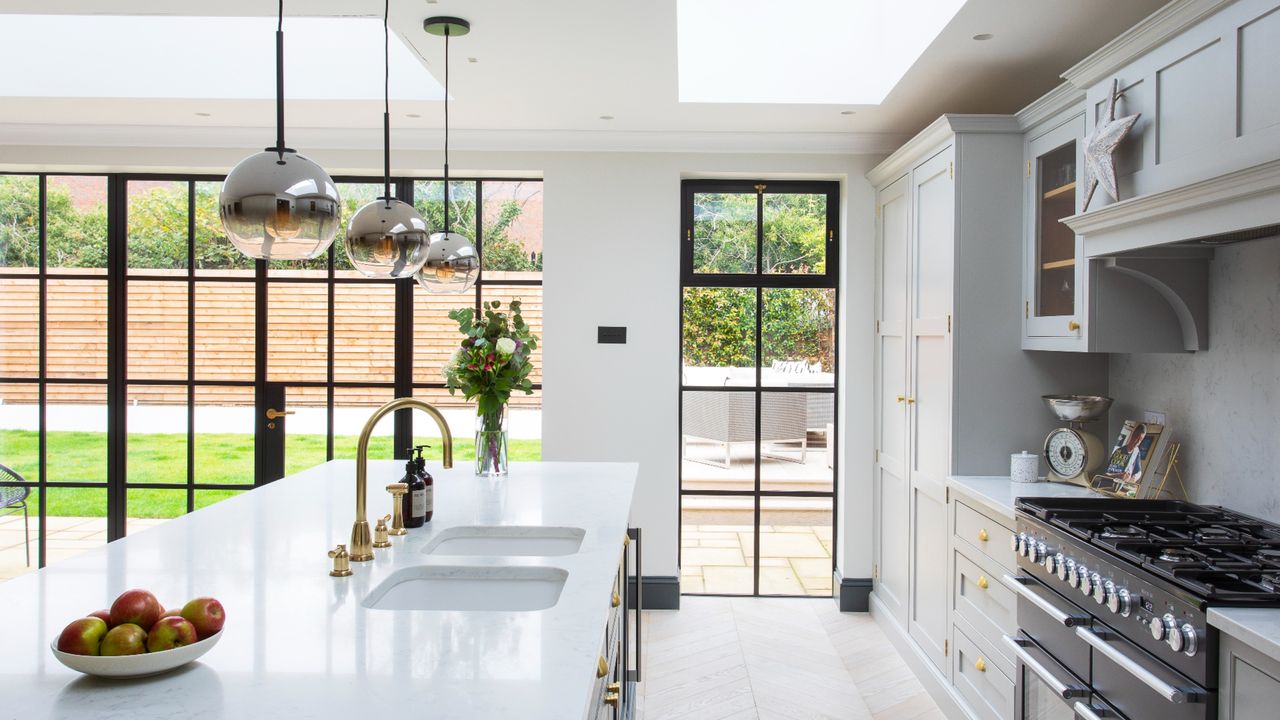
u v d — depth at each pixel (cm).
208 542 207
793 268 442
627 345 424
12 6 260
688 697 323
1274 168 161
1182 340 258
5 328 435
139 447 438
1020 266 305
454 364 301
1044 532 226
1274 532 209
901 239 373
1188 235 198
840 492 431
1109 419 310
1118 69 230
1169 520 224
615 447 425
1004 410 306
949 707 301
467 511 246
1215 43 190
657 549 425
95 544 438
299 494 272
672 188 422
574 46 295
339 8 263
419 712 113
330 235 160
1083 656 205
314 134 415
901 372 372
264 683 122
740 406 443
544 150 422
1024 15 260
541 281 439
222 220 155
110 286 433
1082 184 261
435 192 439
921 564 342
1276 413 222
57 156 416
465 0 255
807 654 366
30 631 143
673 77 329
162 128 411
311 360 438
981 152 304
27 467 437
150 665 121
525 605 186
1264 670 144
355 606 158
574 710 113
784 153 420
